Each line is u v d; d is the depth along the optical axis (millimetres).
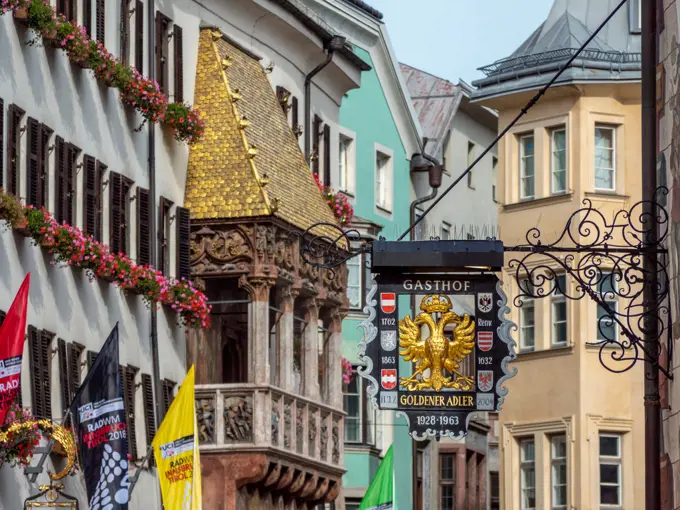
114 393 53125
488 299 41312
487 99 94875
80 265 60156
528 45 95125
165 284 66000
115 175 64562
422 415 41219
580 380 91062
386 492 71562
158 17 69062
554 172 93562
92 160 62531
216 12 73812
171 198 69188
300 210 72625
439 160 110438
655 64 40219
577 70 92188
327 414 75125
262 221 69375
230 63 72562
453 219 113812
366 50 100875
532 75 93375
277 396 70188
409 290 41281
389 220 103562
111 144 64438
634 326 91125
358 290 96125
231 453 69000
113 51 65562
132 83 64938
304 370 73812
